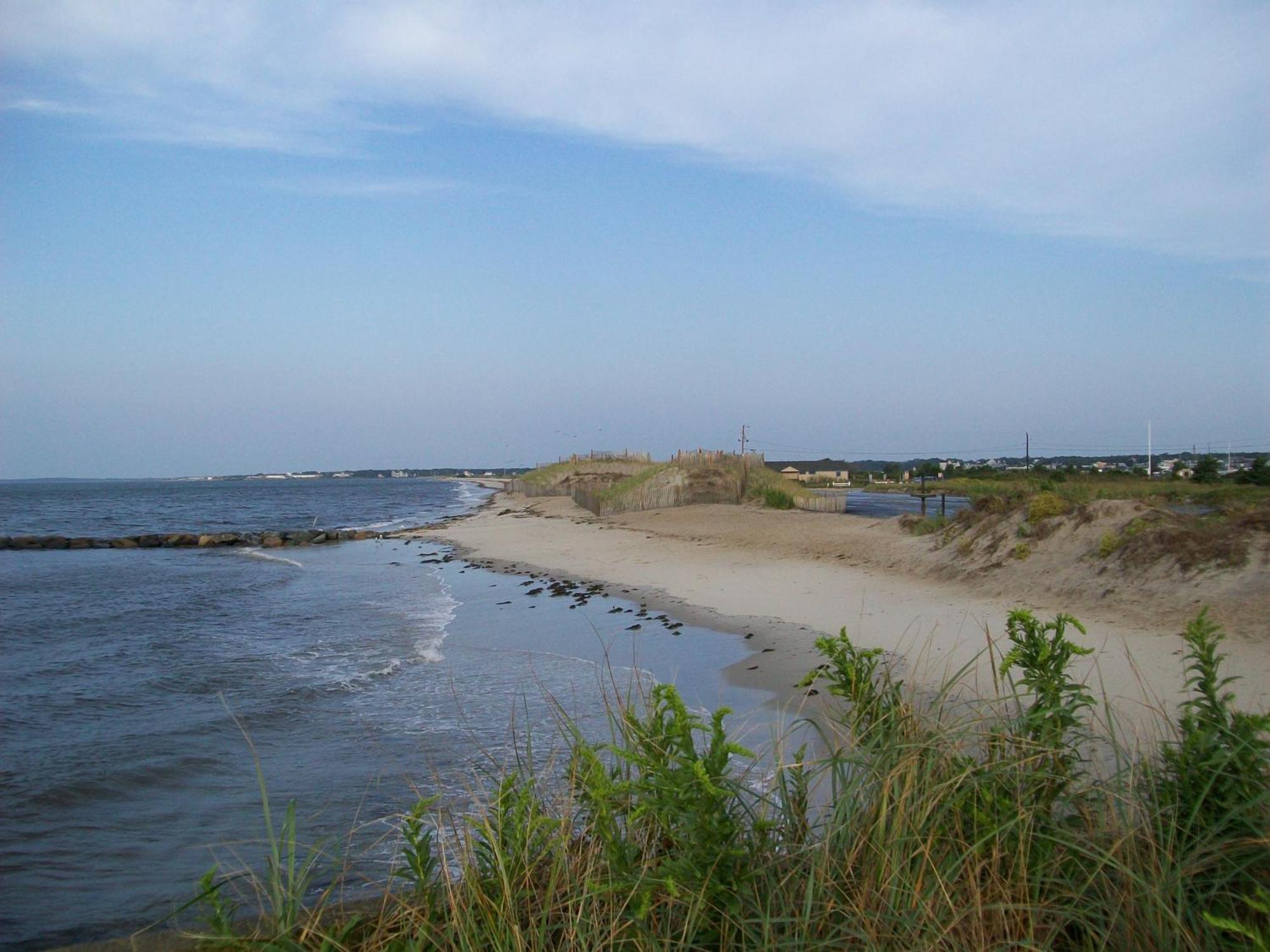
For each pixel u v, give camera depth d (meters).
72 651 14.50
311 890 4.67
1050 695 3.46
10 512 82.31
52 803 7.15
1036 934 2.70
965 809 3.15
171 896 5.28
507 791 3.38
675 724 2.96
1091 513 13.63
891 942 2.59
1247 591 10.15
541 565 24.62
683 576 19.56
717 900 2.73
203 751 8.54
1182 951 2.55
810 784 4.05
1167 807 3.06
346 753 8.18
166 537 43.25
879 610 13.49
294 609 19.02
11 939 4.84
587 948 2.68
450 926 2.76
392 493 139.12
